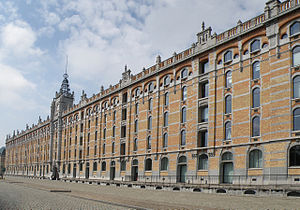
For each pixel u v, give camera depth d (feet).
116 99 195.21
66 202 74.18
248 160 107.86
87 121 230.27
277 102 100.48
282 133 97.35
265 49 108.06
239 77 116.06
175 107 144.36
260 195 96.53
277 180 96.22
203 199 84.38
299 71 96.58
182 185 125.70
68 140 260.83
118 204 69.36
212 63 127.65
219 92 123.24
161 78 156.66
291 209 61.62
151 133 157.38
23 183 174.29
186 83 140.36
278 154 97.40
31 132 373.81
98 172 203.00
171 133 144.36
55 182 207.10
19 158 409.90
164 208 62.03
